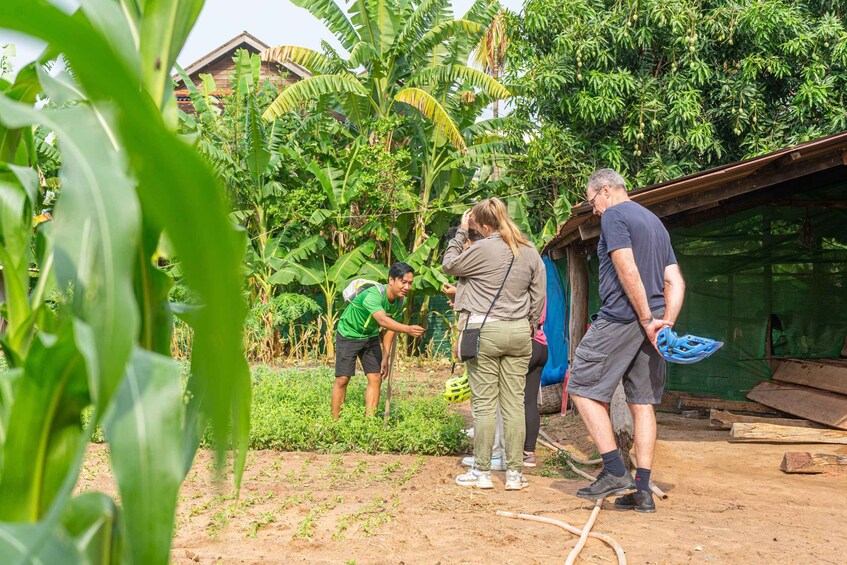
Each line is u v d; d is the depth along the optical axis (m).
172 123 1.06
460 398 6.38
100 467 5.87
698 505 5.07
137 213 0.75
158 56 1.03
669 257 4.98
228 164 15.06
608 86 15.55
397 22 15.62
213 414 0.75
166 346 1.09
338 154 16.67
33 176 1.10
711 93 16.08
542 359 6.53
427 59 17.33
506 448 5.50
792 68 15.97
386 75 15.95
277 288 16.48
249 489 5.29
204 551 3.83
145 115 0.62
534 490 5.46
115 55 0.60
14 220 1.19
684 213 10.12
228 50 21.39
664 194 7.00
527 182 16.41
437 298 16.94
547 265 10.48
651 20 15.95
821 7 17.17
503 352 5.37
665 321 4.68
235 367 0.73
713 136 16.27
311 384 10.11
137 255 1.03
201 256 0.67
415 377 13.44
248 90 15.27
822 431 7.34
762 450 7.27
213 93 17.52
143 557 0.84
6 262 1.18
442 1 16.12
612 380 4.81
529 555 3.85
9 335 1.16
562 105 16.17
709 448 7.46
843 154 7.09
